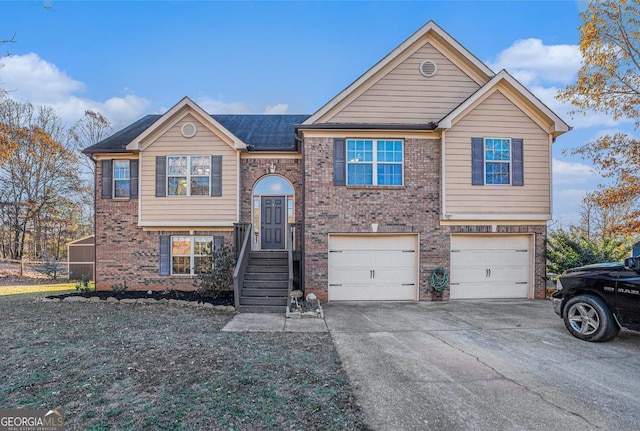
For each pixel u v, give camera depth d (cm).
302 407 357
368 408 357
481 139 1062
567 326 648
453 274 1073
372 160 1070
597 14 1278
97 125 3034
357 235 1068
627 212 1348
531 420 336
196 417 333
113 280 1215
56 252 2788
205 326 708
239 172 1192
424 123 1098
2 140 2039
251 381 421
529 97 1052
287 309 839
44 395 380
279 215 1232
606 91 1313
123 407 353
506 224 1070
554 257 1076
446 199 1051
